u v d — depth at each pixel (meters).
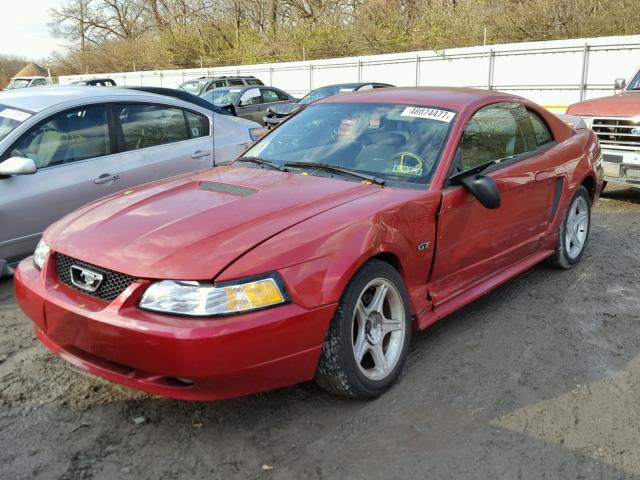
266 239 2.76
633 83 8.52
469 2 25.08
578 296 4.60
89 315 2.67
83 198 5.03
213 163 6.20
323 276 2.76
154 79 33.06
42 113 4.96
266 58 33.78
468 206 3.67
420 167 3.60
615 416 3.05
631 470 2.63
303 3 35.81
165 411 3.03
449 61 19.25
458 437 2.85
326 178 3.62
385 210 3.15
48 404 3.07
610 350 3.75
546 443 2.82
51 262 3.00
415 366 3.51
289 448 2.75
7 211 4.53
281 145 4.20
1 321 4.09
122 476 2.54
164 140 5.85
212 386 2.58
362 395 3.05
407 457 2.70
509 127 4.33
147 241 2.80
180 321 2.51
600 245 5.92
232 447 2.75
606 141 7.47
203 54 39.59
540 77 17.03
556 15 20.89
